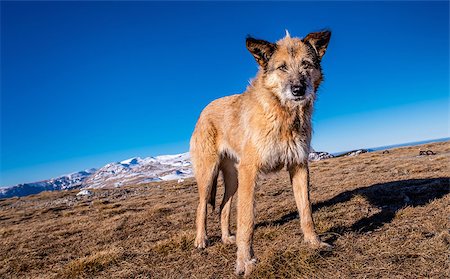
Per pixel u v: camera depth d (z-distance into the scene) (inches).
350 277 34.5
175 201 133.9
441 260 35.2
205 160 58.7
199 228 56.2
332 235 49.1
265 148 44.8
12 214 178.5
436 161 139.9
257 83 48.9
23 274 55.9
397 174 112.0
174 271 45.0
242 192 44.5
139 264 49.6
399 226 48.9
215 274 41.9
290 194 107.6
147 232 76.0
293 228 57.9
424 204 59.7
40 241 82.2
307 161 47.3
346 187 96.3
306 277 36.0
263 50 48.6
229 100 57.7
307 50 48.4
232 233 62.0
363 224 53.4
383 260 37.2
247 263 39.9
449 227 45.0
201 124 60.9
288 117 44.8
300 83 43.7
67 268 51.0
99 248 65.7
